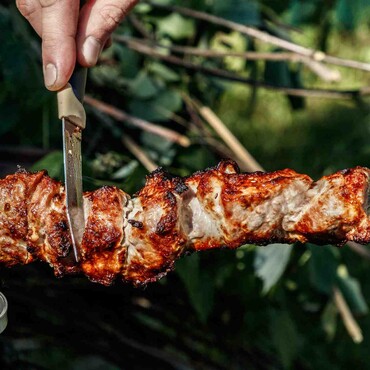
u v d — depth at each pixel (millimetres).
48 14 568
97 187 733
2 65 879
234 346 1008
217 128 963
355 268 1019
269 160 1761
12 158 858
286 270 957
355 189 503
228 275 939
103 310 950
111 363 967
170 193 521
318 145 1754
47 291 929
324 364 1136
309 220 510
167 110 969
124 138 896
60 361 1115
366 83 1941
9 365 950
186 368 989
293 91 976
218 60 1105
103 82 998
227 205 514
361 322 1269
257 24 1017
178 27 1028
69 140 536
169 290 952
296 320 1014
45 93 881
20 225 530
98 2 592
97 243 522
